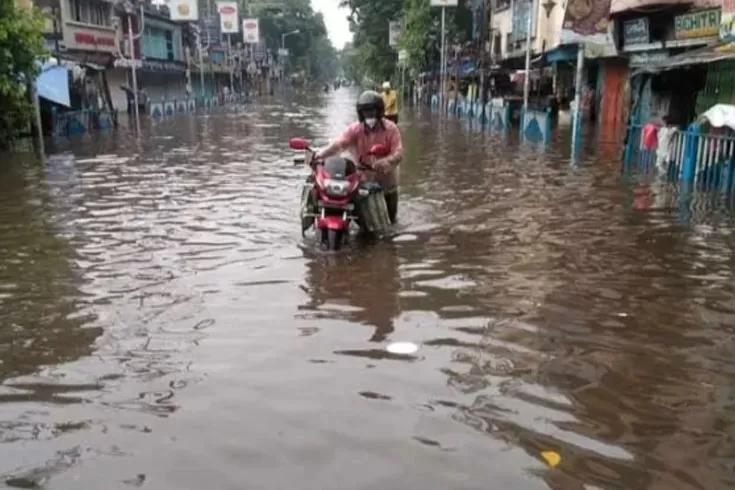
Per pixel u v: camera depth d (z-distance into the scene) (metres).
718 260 7.93
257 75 102.44
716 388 4.72
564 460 3.81
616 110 28.27
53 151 21.72
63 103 26.44
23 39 21.22
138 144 24.19
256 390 4.67
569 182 13.84
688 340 5.57
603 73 29.33
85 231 9.74
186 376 4.91
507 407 4.43
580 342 5.52
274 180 14.66
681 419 4.29
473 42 47.62
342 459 3.81
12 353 5.39
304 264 7.86
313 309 6.31
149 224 10.16
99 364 5.15
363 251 8.45
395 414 4.33
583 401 4.52
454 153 19.64
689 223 9.86
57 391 4.72
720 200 11.60
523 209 11.06
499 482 3.60
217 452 3.90
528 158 18.12
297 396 4.58
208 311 6.29
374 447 3.93
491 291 6.82
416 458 3.82
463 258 8.08
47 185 14.33
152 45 56.75
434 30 47.50
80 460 3.85
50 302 6.60
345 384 4.75
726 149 12.59
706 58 14.38
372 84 91.50
